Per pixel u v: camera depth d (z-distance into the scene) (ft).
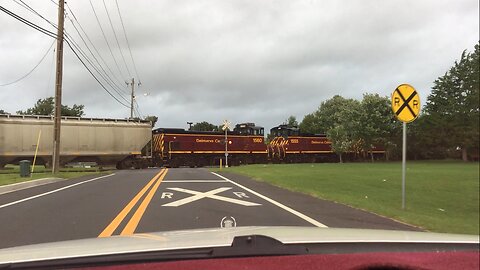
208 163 184.24
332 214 42.68
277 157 205.36
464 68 225.97
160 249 10.41
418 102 49.29
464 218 49.78
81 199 53.01
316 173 107.04
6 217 39.93
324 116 322.34
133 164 156.97
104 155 151.43
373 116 214.07
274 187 69.87
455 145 227.61
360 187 75.72
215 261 9.16
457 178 97.09
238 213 42.29
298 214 42.16
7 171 123.03
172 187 67.72
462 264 9.69
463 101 224.33
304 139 215.10
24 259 10.11
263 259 9.30
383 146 227.40
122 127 153.99
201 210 43.98
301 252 10.09
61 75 108.68
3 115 134.92
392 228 35.94
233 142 190.90
